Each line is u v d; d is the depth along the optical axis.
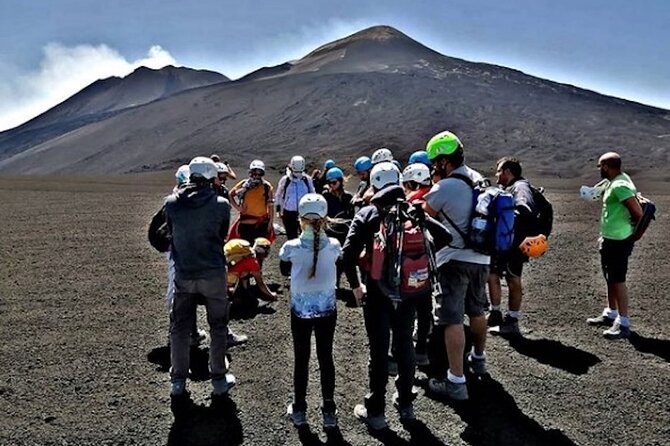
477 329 5.18
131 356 5.82
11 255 11.07
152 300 7.88
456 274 4.73
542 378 5.31
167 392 5.04
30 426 4.46
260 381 5.26
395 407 4.79
